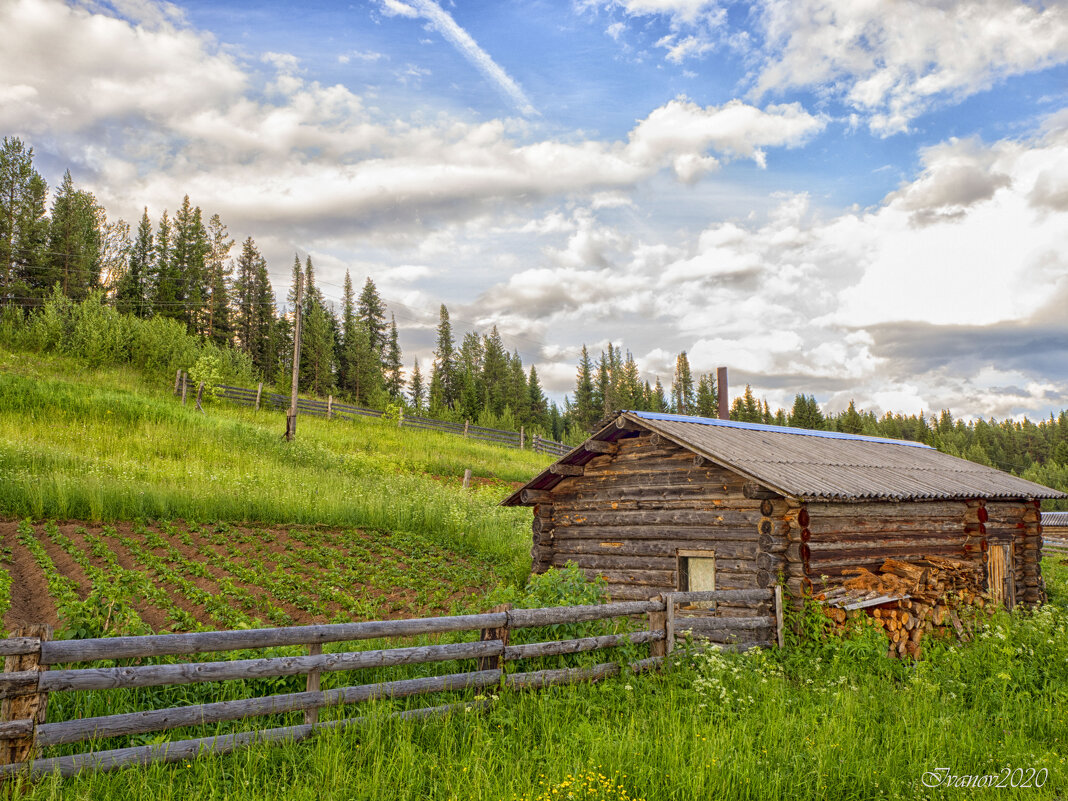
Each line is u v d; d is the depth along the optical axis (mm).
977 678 9141
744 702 7715
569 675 8133
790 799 5652
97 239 79625
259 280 91312
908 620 10828
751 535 11953
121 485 19750
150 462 24094
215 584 14148
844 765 6184
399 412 46219
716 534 12500
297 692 6637
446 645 7367
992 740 7215
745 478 12109
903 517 13500
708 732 6574
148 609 12000
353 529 20969
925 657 10250
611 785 5375
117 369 41781
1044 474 97312
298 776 5426
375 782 5309
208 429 29984
